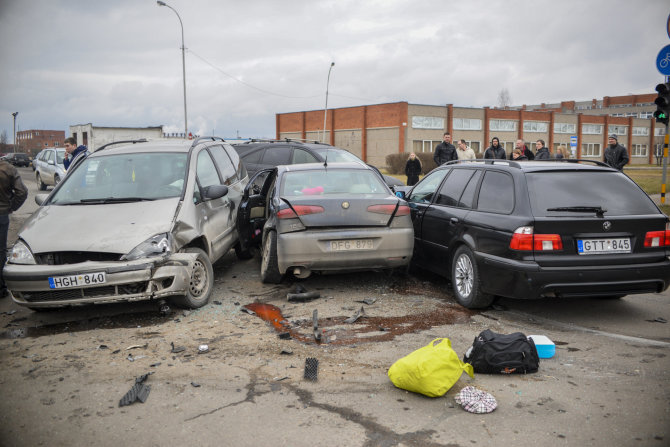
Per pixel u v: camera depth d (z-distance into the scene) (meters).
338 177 6.62
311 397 3.44
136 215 5.42
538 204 4.84
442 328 4.82
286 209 5.71
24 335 4.83
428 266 6.46
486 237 5.13
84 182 6.13
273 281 6.29
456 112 57.38
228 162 7.78
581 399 3.39
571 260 4.68
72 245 5.00
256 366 3.96
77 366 4.02
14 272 4.92
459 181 6.12
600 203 4.88
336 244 5.65
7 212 6.22
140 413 3.26
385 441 2.89
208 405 3.35
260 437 2.95
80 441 2.94
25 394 3.55
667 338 4.55
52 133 129.75
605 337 4.58
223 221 6.65
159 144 6.82
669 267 4.79
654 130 78.44
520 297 4.78
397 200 5.92
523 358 3.79
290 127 65.94
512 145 62.81
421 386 3.41
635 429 3.00
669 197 17.48
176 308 5.50
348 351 4.25
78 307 5.69
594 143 72.19
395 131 54.38
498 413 3.21
